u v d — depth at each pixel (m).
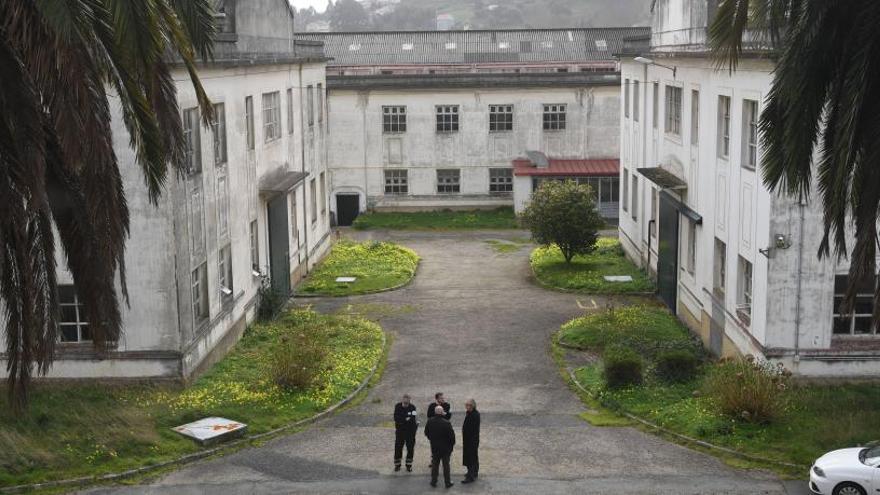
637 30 60.66
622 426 18.14
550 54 59.53
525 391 20.64
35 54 9.84
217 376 20.81
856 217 13.33
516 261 36.12
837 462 14.48
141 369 19.48
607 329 24.86
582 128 46.34
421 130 46.53
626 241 35.97
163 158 11.82
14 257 11.45
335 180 47.06
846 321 18.92
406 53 60.25
